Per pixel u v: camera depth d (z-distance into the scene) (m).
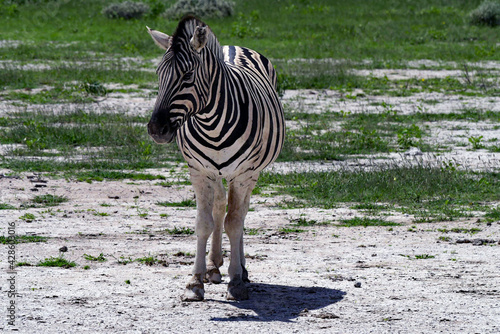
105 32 103.50
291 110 53.88
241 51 21.69
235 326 15.24
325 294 17.88
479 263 21.08
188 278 19.23
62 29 106.31
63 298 17.06
